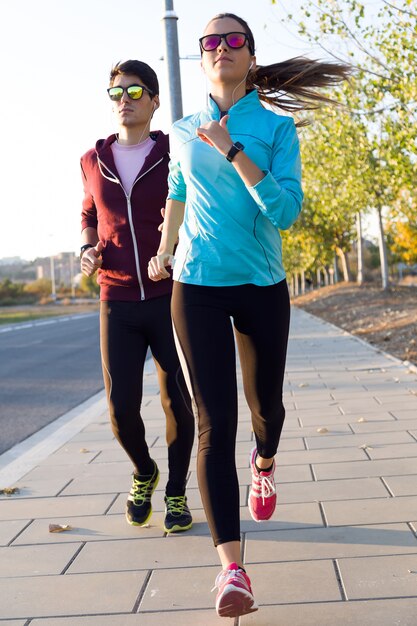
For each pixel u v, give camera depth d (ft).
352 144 56.39
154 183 14.03
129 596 11.30
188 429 14.12
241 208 10.91
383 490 15.83
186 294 11.12
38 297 382.63
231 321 11.23
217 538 9.98
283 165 10.86
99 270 14.37
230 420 10.60
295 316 106.52
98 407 32.83
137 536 14.05
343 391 30.89
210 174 10.95
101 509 15.96
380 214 107.86
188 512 14.30
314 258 176.86
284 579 11.48
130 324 14.05
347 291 130.21
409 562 11.80
